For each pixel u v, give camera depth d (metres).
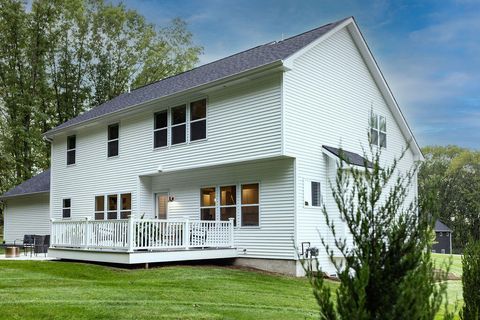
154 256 12.84
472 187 49.84
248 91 13.91
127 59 36.97
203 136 15.10
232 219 14.58
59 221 15.60
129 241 12.53
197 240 13.96
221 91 14.69
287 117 13.11
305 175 13.52
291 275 12.97
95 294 8.60
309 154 13.75
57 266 12.92
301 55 13.72
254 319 7.24
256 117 13.59
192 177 16.19
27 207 25.03
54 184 21.92
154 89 19.75
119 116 18.03
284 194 13.45
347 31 16.05
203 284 10.31
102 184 19.05
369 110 16.83
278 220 13.52
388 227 3.37
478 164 50.16
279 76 13.16
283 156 13.05
